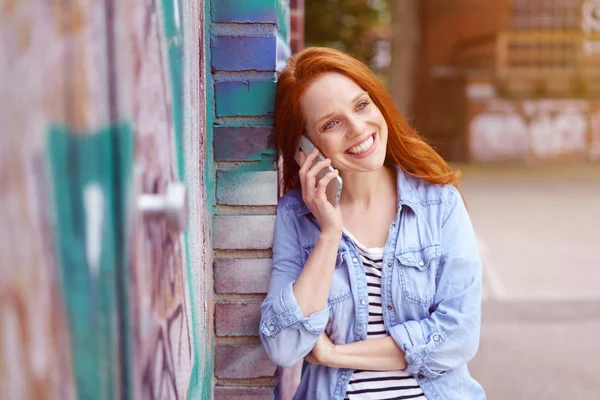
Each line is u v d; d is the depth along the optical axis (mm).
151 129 1115
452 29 19969
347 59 1824
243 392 2049
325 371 1839
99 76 833
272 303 1792
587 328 4762
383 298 1827
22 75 631
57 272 704
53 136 696
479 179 15383
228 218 2014
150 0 1121
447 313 1788
